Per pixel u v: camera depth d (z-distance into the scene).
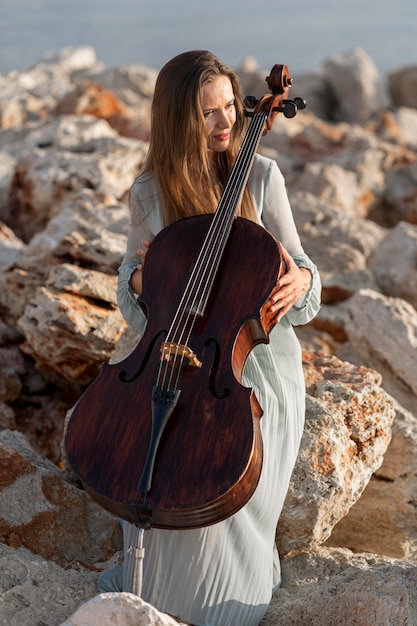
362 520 4.08
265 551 3.18
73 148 8.52
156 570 3.03
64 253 5.45
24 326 4.80
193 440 2.76
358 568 3.22
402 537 4.02
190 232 3.22
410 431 4.16
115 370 2.97
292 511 3.45
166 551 3.02
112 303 4.89
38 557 3.31
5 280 5.52
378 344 5.41
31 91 13.98
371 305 5.54
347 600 3.03
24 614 3.01
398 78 20.47
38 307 4.77
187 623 3.06
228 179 3.28
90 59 21.25
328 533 3.61
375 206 9.99
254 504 3.13
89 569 3.36
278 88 3.54
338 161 10.45
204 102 3.23
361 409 3.79
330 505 3.50
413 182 10.05
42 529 3.46
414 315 5.55
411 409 5.26
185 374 2.90
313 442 3.56
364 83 19.05
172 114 3.25
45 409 5.19
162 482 2.70
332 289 6.63
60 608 3.08
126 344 4.10
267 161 3.43
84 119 9.18
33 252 5.66
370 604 2.96
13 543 3.36
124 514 2.77
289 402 3.32
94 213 6.16
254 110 3.52
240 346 3.04
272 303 3.10
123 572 3.15
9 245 6.50
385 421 3.84
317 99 19.23
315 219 7.44
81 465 2.77
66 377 4.93
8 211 7.94
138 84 16.03
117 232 6.01
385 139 13.39
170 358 2.91
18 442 3.93
